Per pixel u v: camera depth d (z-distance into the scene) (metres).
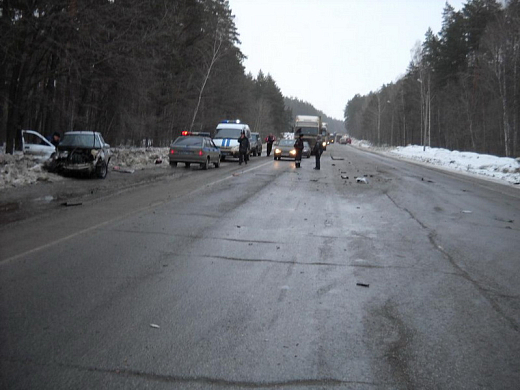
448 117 68.88
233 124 33.03
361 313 5.03
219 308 5.04
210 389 3.42
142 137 44.31
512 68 49.31
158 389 3.40
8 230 8.44
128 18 26.50
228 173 21.69
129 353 3.95
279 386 3.49
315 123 44.25
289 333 4.45
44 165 17.72
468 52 69.88
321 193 15.33
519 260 7.54
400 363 3.92
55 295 5.25
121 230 8.70
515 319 4.98
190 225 9.40
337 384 3.55
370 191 16.36
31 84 23.66
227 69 58.84
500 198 16.17
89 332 4.34
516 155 50.16
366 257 7.39
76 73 23.62
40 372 3.59
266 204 12.59
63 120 32.22
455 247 8.31
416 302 5.42
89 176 17.89
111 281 5.80
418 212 12.14
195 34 44.12
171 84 43.09
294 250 7.68
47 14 20.30
